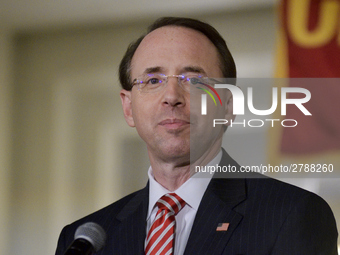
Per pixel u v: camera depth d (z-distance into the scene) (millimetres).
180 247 2891
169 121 2941
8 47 10195
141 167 9234
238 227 2783
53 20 9812
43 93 10016
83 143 9641
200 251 2732
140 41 3324
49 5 9336
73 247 2322
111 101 9602
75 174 9531
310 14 7945
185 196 2988
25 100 10094
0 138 9844
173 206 2975
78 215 9398
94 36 9852
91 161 9523
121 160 9359
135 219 3123
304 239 2678
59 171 9648
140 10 9359
